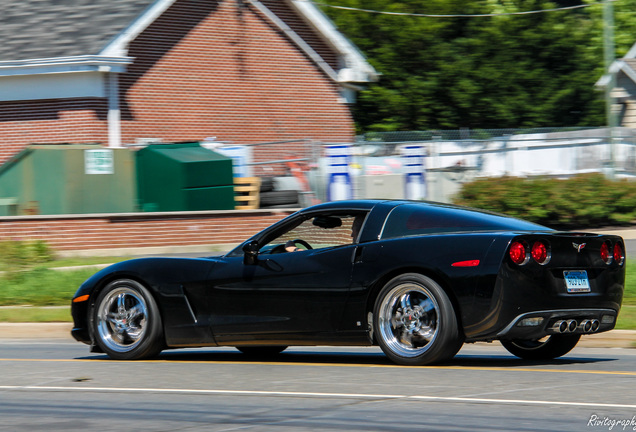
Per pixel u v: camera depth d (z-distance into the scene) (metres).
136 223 51.62
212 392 16.86
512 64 83.88
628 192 57.25
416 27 82.94
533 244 18.12
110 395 16.89
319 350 24.88
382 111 82.88
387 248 19.12
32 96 60.78
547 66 87.19
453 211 19.75
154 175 55.25
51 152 51.59
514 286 17.95
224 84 67.31
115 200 53.81
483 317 18.03
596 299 18.98
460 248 18.42
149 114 62.91
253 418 14.34
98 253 50.19
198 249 53.84
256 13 69.12
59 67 58.91
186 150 56.22
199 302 20.91
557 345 20.97
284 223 20.94
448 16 85.25
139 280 21.53
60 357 23.59
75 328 22.38
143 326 21.36
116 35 59.38
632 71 89.50
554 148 65.94
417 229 19.39
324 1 87.12
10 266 37.34
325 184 59.72
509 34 84.50
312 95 72.31
